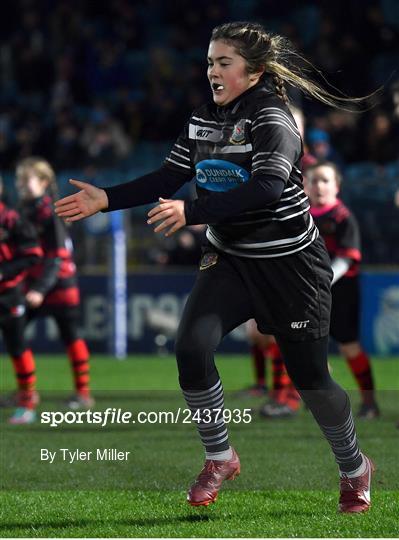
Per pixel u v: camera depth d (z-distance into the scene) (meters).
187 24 52.44
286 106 11.73
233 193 11.16
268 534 11.41
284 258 11.85
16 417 20.67
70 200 11.80
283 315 11.98
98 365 32.34
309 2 52.00
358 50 46.19
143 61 52.97
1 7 55.50
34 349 36.53
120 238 35.62
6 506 13.13
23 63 51.28
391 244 34.72
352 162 41.12
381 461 16.20
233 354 36.25
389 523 11.92
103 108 46.50
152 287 36.06
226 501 13.38
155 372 30.12
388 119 40.38
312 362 12.13
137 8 56.12
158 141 46.50
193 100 46.50
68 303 22.67
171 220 11.12
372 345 34.94
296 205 11.79
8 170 45.75
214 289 11.98
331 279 12.16
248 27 11.77
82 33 53.12
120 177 39.69
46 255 21.94
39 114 48.84
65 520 12.31
